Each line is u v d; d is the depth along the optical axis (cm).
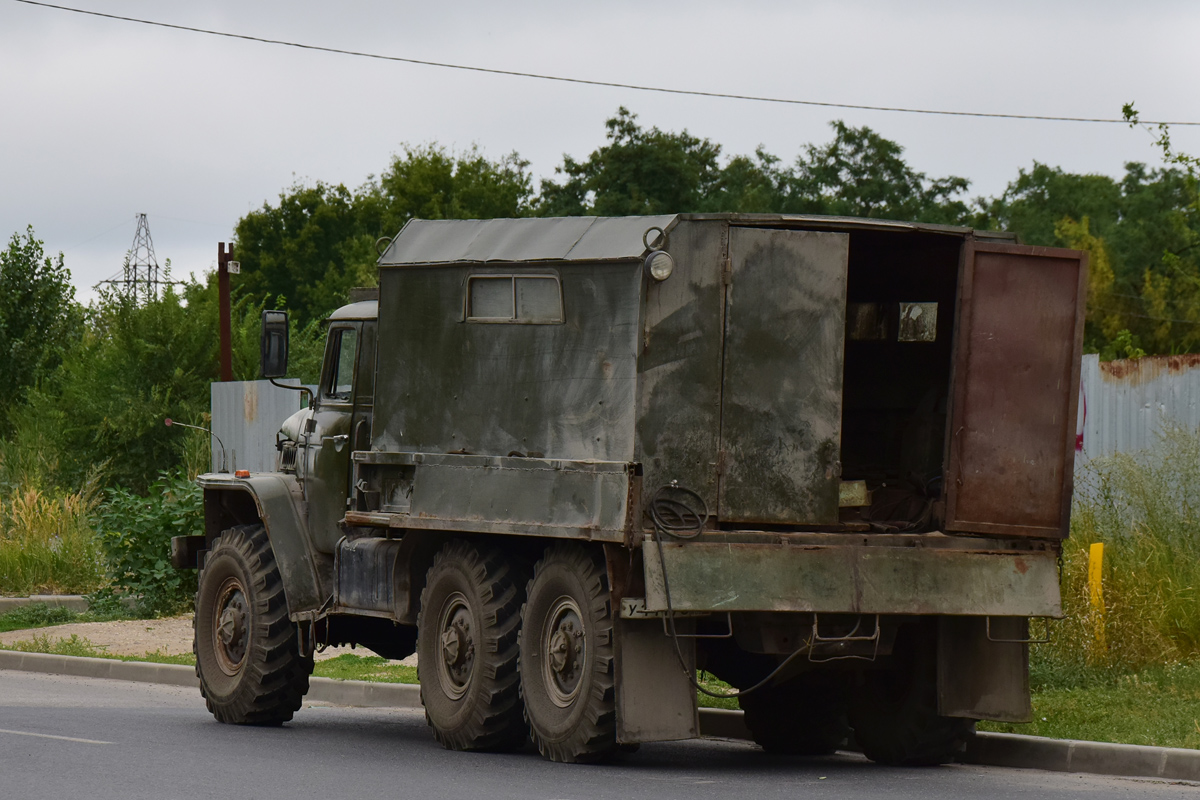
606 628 2088
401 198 15988
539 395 2238
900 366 2512
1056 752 2245
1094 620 2886
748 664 2447
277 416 5691
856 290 2539
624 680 2058
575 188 14288
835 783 2002
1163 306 11406
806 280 2158
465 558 2352
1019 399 2219
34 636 4278
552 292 2230
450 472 2372
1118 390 3466
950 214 14262
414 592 2497
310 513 2822
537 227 2314
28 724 2614
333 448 2766
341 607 2662
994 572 2181
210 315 8031
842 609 2084
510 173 16800
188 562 3062
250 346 8238
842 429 2558
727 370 2123
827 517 2158
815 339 2159
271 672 2764
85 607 4938
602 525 2066
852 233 2227
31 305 9738
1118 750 2175
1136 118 3897
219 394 5994
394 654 2969
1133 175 15000
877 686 2380
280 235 16550
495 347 2322
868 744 2394
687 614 2047
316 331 8900
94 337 8425
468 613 2367
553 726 2177
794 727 2545
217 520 3039
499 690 2288
